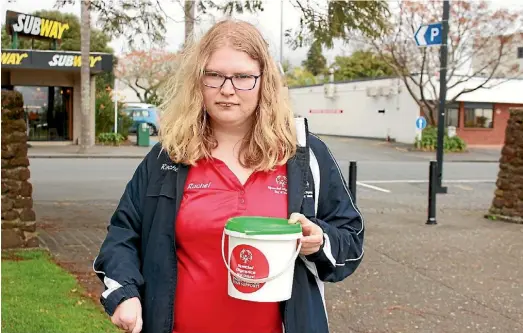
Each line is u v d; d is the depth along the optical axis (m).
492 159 26.97
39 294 5.18
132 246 2.12
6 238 7.07
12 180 7.09
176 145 2.10
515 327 4.95
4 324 4.31
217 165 2.10
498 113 35.81
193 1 7.45
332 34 8.28
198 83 2.12
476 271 6.75
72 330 4.29
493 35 29.75
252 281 1.86
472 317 5.18
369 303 5.51
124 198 2.17
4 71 27.05
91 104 27.84
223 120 2.08
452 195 14.83
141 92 53.56
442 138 15.16
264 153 2.09
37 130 27.98
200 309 2.04
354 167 9.70
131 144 29.05
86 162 20.59
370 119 38.91
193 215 2.04
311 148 2.16
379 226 9.69
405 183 17.08
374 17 8.29
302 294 2.03
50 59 26.28
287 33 8.27
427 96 32.69
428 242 8.37
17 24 26.73
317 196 2.13
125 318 1.92
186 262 2.06
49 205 11.04
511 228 9.64
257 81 2.09
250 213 2.04
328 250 1.98
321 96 44.62
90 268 6.39
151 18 8.25
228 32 2.12
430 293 5.86
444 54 14.84
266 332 2.05
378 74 54.66
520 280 6.39
